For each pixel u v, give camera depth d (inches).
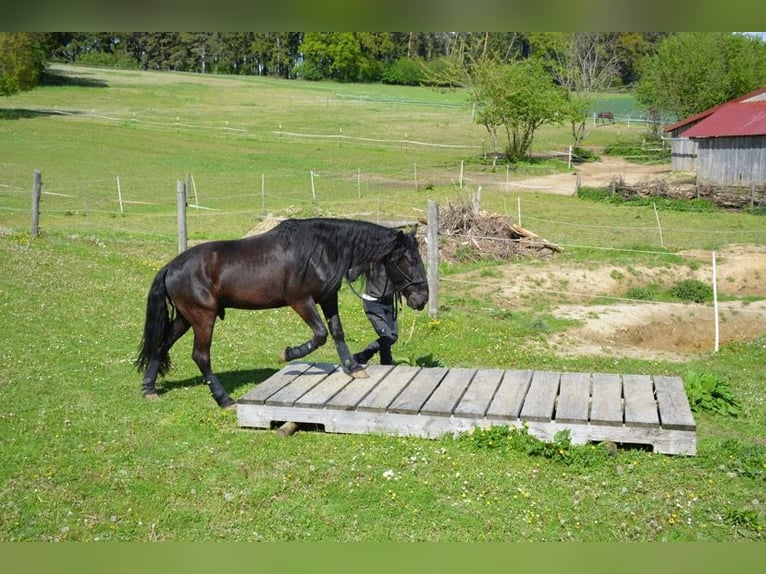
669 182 1434.5
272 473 285.4
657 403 322.3
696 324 590.9
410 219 997.8
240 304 349.7
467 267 755.4
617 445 309.9
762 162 1291.8
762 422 345.4
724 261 752.3
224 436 322.7
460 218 836.6
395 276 350.0
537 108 1739.7
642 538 240.4
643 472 283.0
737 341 544.1
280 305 351.9
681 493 267.1
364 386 346.9
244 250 346.3
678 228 1009.5
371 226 346.0
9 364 408.5
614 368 442.9
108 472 285.1
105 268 663.1
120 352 445.7
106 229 941.8
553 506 259.3
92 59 3890.3
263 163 1711.4
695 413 355.3
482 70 1798.7
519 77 1754.4
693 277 724.0
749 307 620.4
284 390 340.8
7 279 584.7
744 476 281.3
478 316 564.7
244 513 257.8
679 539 240.1
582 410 309.7
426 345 479.5
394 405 320.2
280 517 255.0
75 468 287.9
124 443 311.4
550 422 304.8
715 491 268.5
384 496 267.3
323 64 3747.5
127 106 2652.6
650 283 711.1
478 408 315.6
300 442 315.0
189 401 366.9
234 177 1515.7
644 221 1073.5
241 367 427.8
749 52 1887.3
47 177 1424.7
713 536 241.1
